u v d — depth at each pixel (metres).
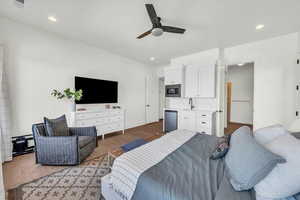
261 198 0.90
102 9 2.14
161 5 2.00
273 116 3.12
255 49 3.32
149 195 0.99
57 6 2.08
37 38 2.84
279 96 3.04
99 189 1.73
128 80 4.90
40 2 1.99
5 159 2.36
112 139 3.71
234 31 2.79
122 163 1.29
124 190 1.18
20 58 2.65
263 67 3.22
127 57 4.78
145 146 1.69
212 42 3.36
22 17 2.41
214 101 3.85
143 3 1.99
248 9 2.07
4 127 2.36
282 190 0.85
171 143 1.79
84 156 2.42
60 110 3.21
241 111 5.59
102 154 2.75
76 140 2.24
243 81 5.50
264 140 1.37
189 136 2.08
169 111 4.29
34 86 2.83
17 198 1.57
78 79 3.39
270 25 2.55
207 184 1.02
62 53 3.22
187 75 4.05
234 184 0.98
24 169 2.15
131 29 2.79
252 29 2.70
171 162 1.31
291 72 2.89
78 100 3.37
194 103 4.21
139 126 5.26
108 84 4.13
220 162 1.35
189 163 1.31
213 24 2.51
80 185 1.80
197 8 2.06
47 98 3.01
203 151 1.58
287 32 2.82
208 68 3.67
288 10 2.09
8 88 2.52
